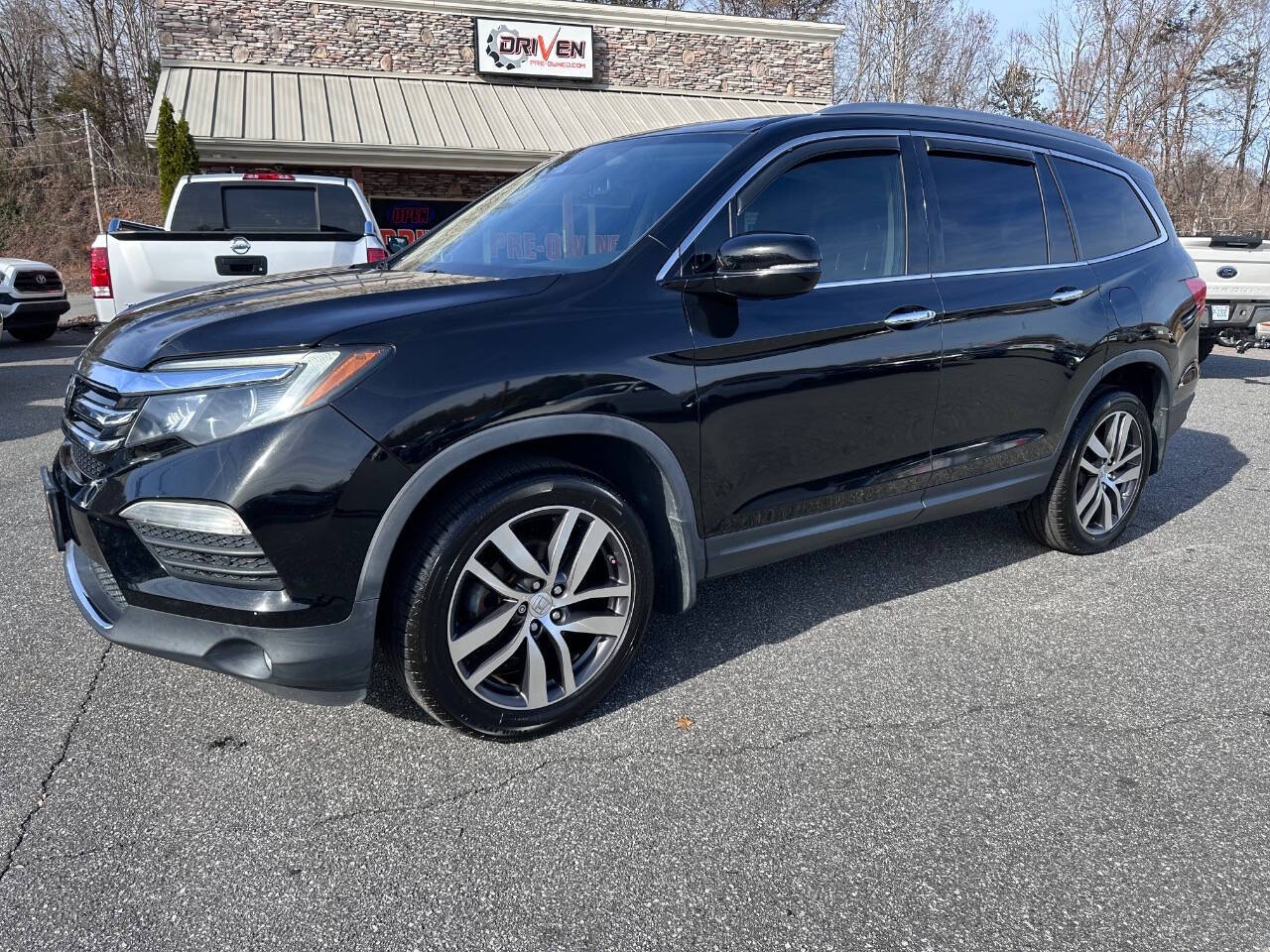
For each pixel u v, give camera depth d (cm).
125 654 313
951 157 342
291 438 214
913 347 313
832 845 219
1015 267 352
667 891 203
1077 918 195
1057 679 301
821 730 269
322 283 283
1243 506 494
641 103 1705
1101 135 3070
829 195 306
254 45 1547
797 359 286
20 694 285
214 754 255
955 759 255
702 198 281
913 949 187
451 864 212
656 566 289
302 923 193
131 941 187
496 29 1630
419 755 255
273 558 216
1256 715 279
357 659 232
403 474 224
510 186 375
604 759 254
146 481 219
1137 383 422
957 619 347
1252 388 886
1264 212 3031
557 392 243
